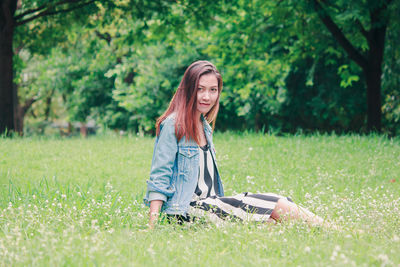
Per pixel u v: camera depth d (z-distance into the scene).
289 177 6.77
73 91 25.97
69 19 15.44
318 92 21.08
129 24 15.28
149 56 22.88
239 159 8.13
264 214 3.27
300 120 22.94
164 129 3.50
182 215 3.36
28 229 3.12
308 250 2.40
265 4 15.04
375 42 14.69
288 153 8.81
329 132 22.56
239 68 18.06
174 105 3.60
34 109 39.66
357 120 21.62
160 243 2.79
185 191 3.45
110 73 19.28
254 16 16.05
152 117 22.81
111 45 21.97
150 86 22.78
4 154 8.01
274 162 7.89
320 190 5.86
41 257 2.37
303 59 18.05
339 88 20.36
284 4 14.31
